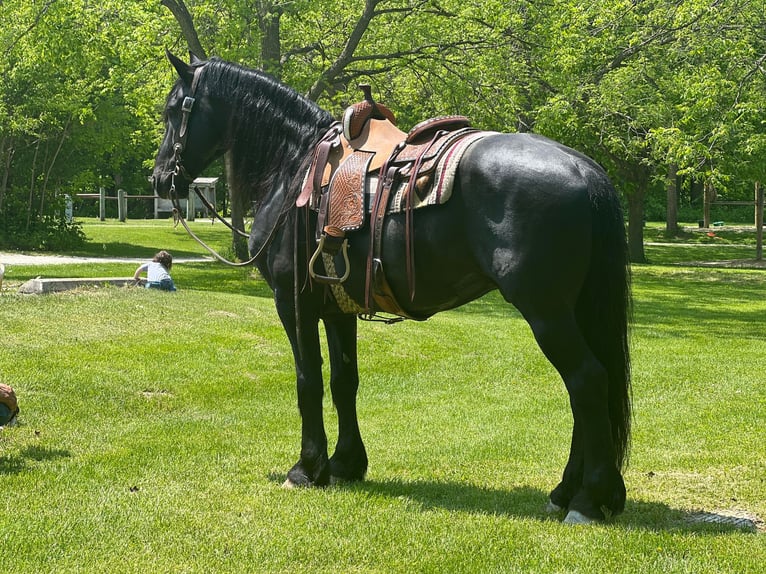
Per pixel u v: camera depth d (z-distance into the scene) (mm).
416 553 4434
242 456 6582
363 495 5496
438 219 4875
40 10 21156
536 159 4668
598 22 22453
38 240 28797
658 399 9242
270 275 5852
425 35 23141
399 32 23516
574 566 4207
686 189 61344
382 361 11219
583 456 4910
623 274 4672
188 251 29719
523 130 24047
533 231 4566
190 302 13000
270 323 12273
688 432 7605
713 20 20062
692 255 35656
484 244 4719
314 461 5688
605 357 4703
